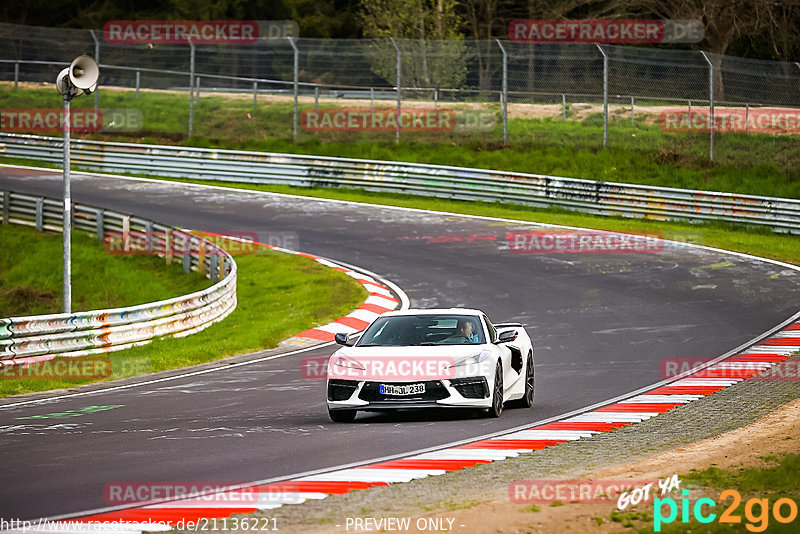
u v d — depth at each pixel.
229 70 185.62
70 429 33.72
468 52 142.12
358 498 22.41
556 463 26.30
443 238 87.88
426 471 25.33
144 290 78.56
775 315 58.44
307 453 28.09
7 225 97.31
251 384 44.44
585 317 59.59
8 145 129.62
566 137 123.56
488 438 30.11
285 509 21.47
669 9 173.62
